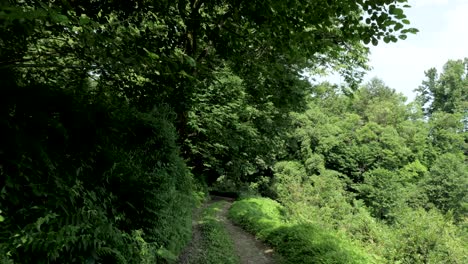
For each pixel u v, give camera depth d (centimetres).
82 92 418
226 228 1209
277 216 1592
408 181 3469
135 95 446
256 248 960
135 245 422
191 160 1617
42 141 324
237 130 1559
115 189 440
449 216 1195
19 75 358
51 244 266
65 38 318
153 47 379
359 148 3406
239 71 613
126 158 493
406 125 4334
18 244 243
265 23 465
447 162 3092
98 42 291
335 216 1802
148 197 470
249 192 2559
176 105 666
